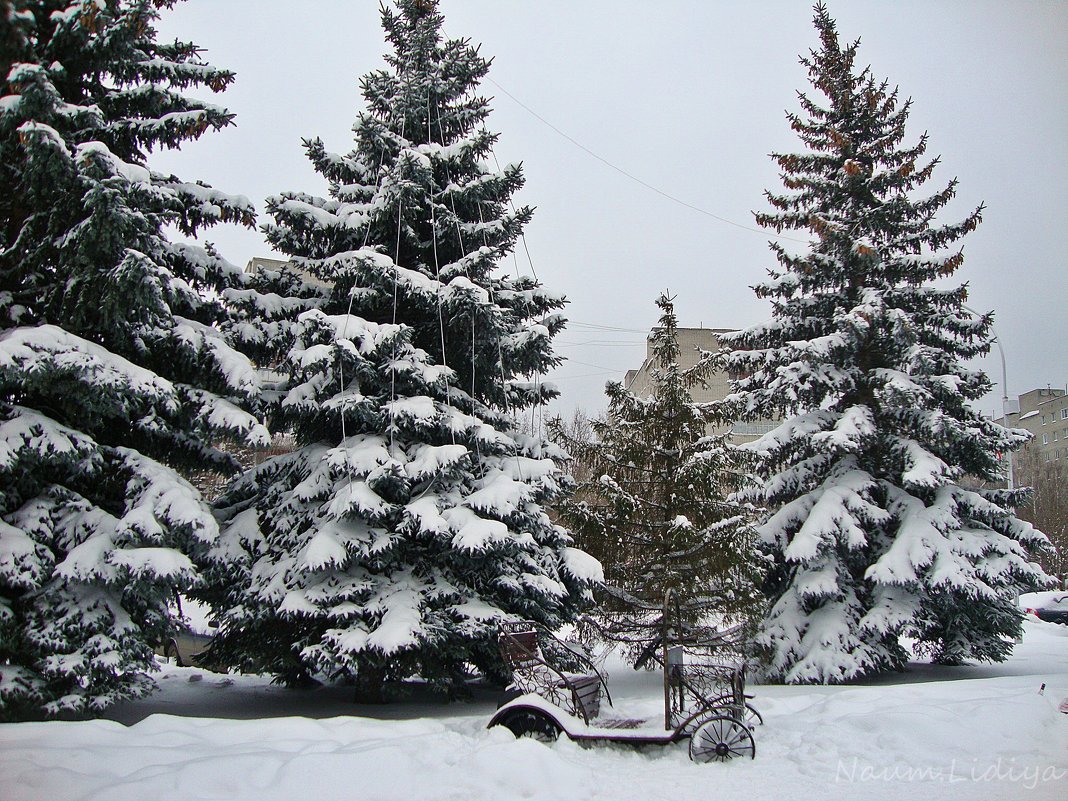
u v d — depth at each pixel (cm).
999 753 778
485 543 1177
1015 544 1653
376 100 1631
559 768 701
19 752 711
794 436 1825
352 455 1236
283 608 1121
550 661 1281
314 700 1353
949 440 1709
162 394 1060
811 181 1936
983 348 1945
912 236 1905
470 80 1684
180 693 1405
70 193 1036
